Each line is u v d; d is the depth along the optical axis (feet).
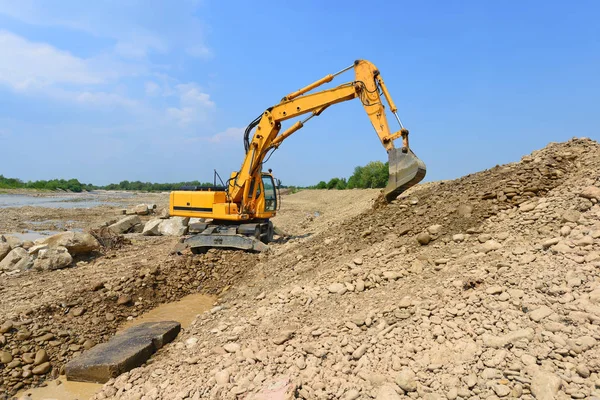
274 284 26.89
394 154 32.14
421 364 13.34
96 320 24.29
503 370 12.11
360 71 34.37
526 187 24.21
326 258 28.19
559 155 26.99
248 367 15.81
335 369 14.39
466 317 15.02
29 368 18.98
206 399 14.25
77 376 18.25
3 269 34.40
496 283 16.37
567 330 12.67
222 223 40.91
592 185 21.15
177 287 30.66
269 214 43.80
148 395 15.47
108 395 16.30
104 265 37.04
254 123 40.83
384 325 16.25
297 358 15.56
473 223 23.27
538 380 11.16
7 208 111.04
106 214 97.40
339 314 18.83
